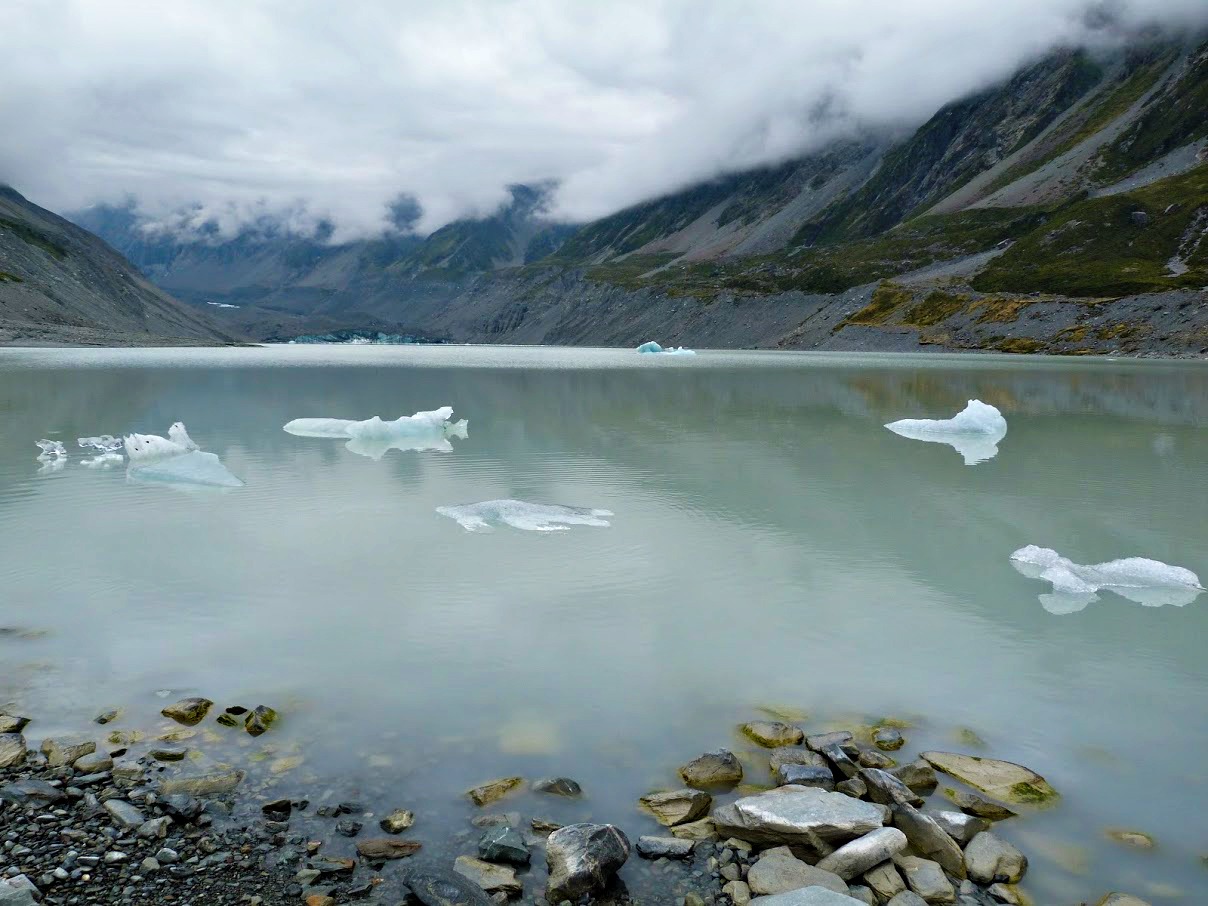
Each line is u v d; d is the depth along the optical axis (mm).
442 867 5758
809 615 11211
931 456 25234
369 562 13422
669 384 61281
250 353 157875
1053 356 116188
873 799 6758
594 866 5641
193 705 8164
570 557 13828
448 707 8414
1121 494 19453
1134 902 5477
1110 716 8367
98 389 51562
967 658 9789
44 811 6367
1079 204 188250
